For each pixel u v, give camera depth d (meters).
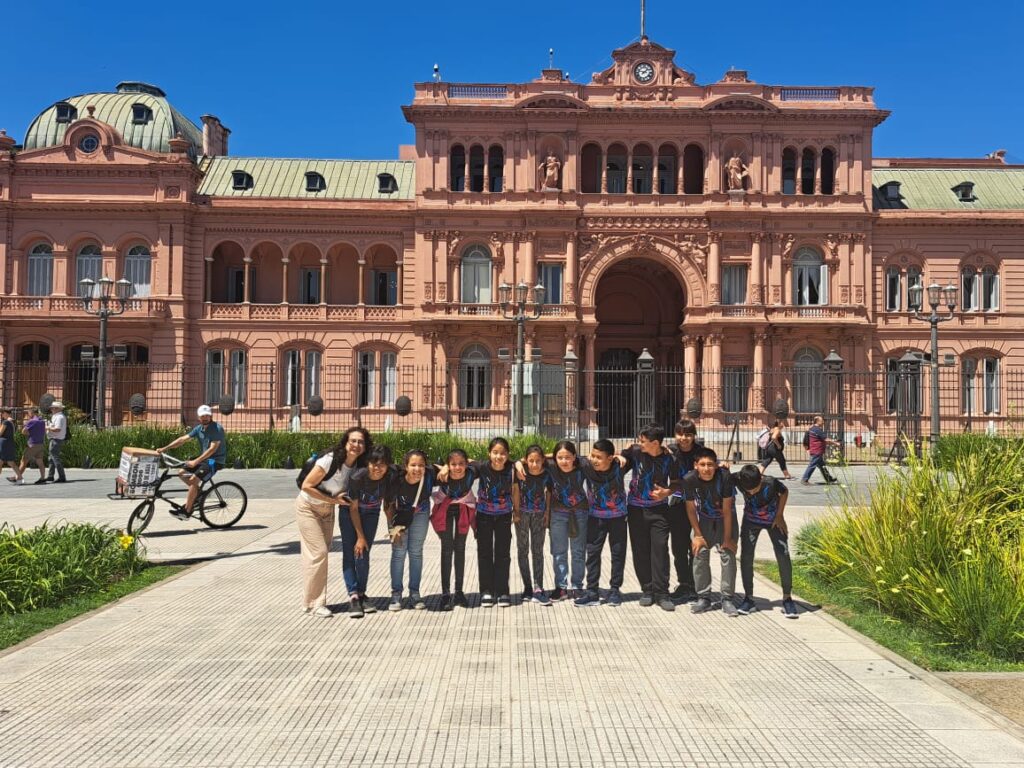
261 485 26.00
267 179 52.38
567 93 48.56
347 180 52.91
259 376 49.44
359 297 49.94
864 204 48.38
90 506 20.59
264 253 52.00
